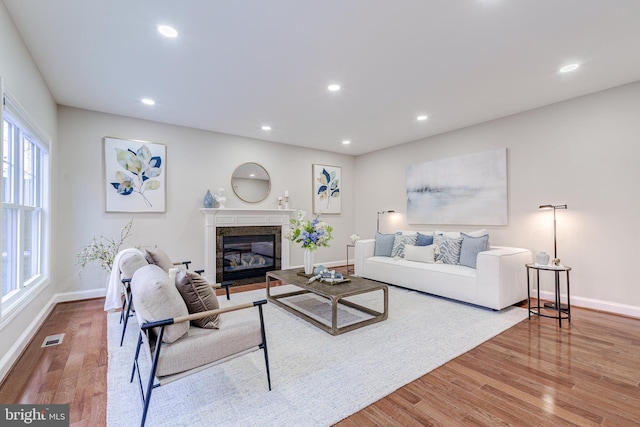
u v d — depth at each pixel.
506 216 4.07
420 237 4.51
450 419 1.57
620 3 1.93
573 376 1.98
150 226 4.25
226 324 1.86
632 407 1.66
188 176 4.58
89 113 3.85
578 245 3.44
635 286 3.07
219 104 3.68
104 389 1.85
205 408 1.67
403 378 1.97
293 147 5.75
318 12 2.03
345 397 1.77
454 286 3.59
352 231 6.59
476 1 1.92
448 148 4.83
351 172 6.61
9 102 2.02
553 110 3.65
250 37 2.32
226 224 4.80
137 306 1.58
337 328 2.68
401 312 3.26
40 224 3.09
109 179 3.95
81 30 2.21
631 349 2.36
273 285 4.64
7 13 1.98
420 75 2.94
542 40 2.36
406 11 2.02
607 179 3.24
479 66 2.77
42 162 3.13
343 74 2.92
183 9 1.99
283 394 1.80
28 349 2.38
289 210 5.46
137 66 2.75
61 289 3.66
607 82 3.09
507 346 2.43
